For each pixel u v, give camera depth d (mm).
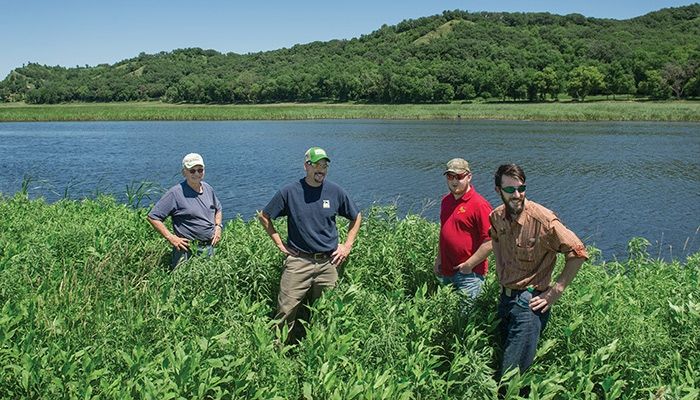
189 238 7250
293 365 4703
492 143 46406
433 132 59750
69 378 4145
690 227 18312
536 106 110000
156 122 87312
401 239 7465
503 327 5258
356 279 6496
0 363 4273
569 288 5812
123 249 7094
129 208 10914
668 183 26406
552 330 5332
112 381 4324
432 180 27344
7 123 84188
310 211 6121
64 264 6586
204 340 4465
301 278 6184
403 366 4711
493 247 5258
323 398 4199
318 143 47562
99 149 43000
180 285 5977
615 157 36188
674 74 124188
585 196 23422
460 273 6055
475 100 145125
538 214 4832
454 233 5992
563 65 160125
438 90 142500
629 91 133125
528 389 5031
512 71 147375
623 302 6020
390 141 49125
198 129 69188
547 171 30391
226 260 6309
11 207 10453
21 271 6297
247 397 4195
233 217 19141
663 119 75375
